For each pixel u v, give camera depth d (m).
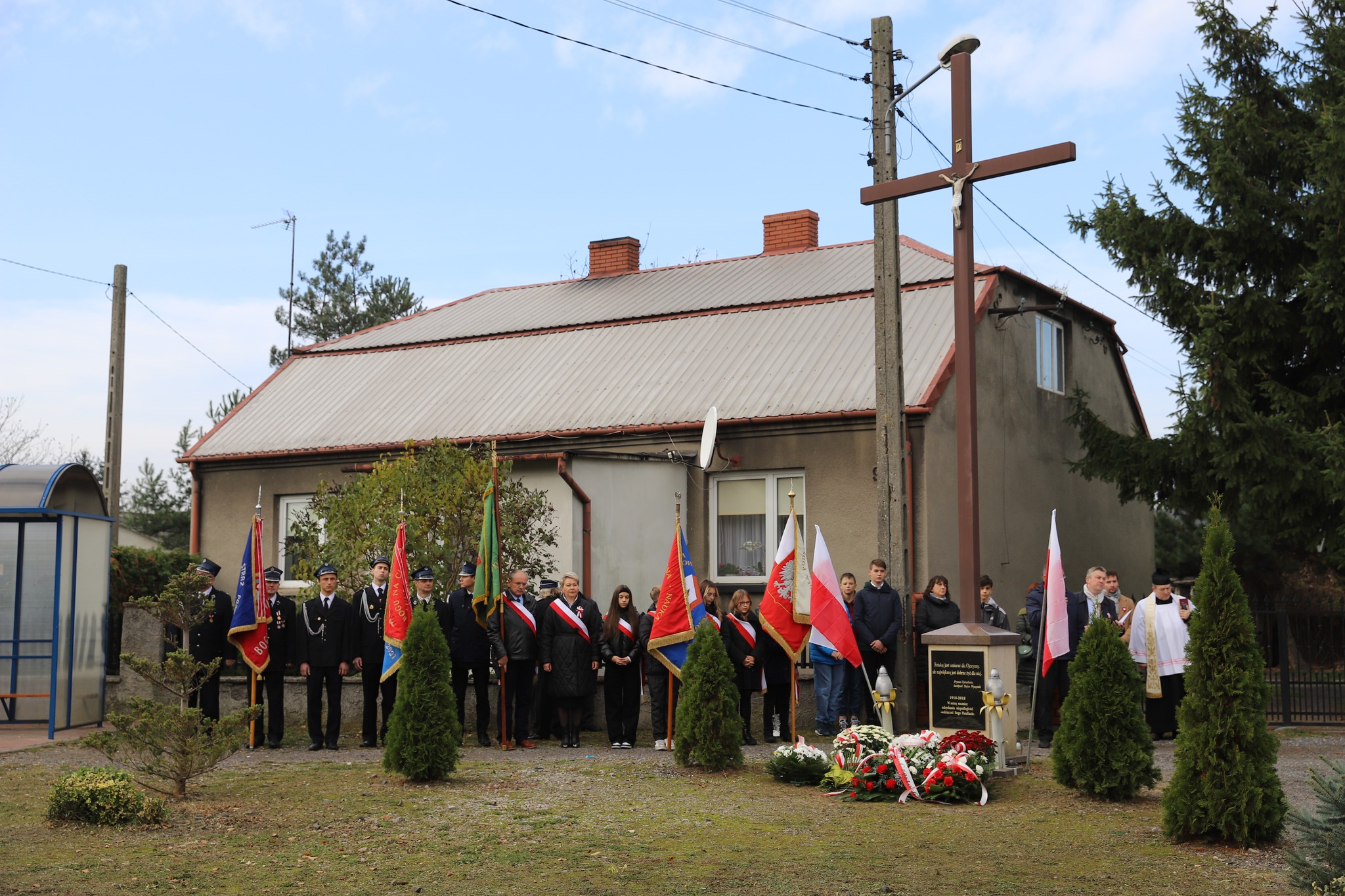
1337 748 12.51
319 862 7.57
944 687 11.20
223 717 10.02
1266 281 18.30
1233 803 8.01
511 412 20.11
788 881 7.13
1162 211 18.36
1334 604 18.69
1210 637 8.26
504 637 13.40
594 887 6.98
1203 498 18.20
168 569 18.34
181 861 7.55
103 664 14.55
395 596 12.70
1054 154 11.05
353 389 22.86
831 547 17.31
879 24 14.22
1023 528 19.41
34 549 14.38
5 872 7.20
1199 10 18.64
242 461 21.77
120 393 23.33
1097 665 9.70
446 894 6.83
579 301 24.52
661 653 12.73
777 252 25.09
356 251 44.00
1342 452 15.70
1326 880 6.49
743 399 18.33
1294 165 18.05
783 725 13.88
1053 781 10.45
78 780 8.66
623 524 17.50
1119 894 6.89
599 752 12.79
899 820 8.97
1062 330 21.70
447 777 10.70
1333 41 17.86
